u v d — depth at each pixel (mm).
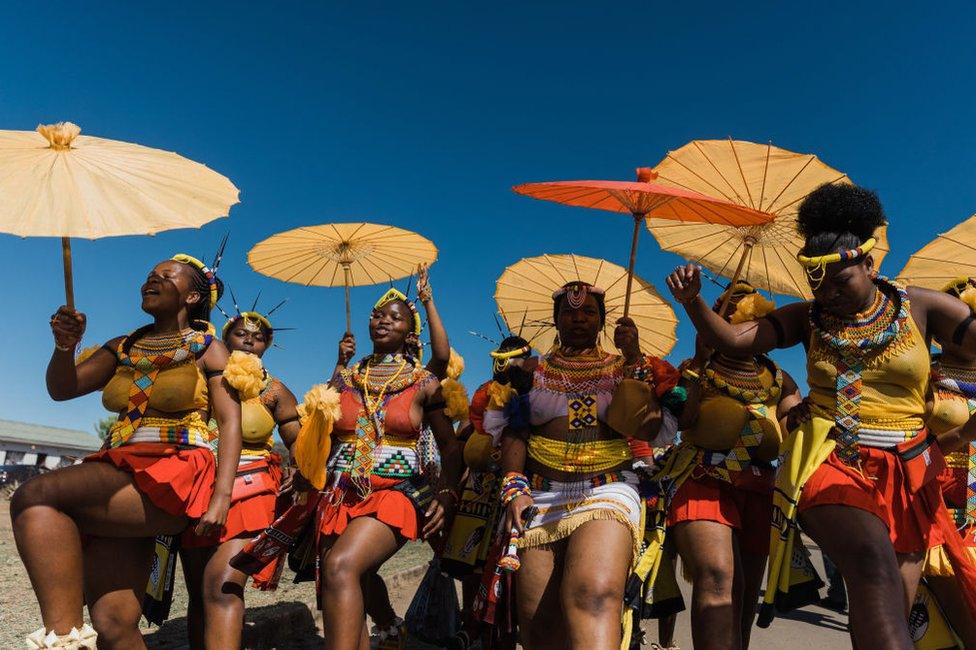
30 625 5391
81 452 53906
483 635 5180
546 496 3682
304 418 4637
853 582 3125
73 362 3609
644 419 3574
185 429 3760
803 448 3432
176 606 6773
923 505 3523
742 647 4500
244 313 5980
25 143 3246
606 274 5785
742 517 4340
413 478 4668
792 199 4352
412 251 6293
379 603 5285
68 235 2936
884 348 3340
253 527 4766
